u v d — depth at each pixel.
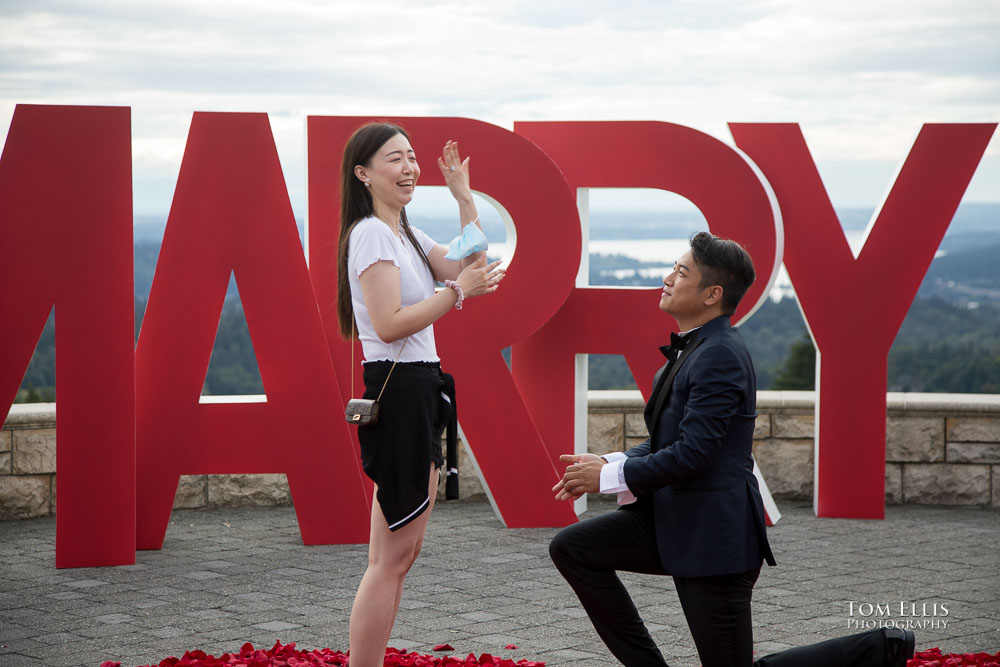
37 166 5.79
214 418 6.34
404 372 3.45
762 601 5.29
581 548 3.44
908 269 7.12
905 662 3.39
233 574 5.75
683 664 4.32
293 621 4.88
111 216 5.87
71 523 5.89
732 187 6.89
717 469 3.24
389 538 3.49
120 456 5.93
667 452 3.21
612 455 3.49
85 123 5.82
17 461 7.05
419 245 3.76
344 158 3.63
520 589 5.47
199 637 4.63
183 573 5.77
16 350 5.83
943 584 5.61
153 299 6.27
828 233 7.15
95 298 5.87
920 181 7.08
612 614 3.48
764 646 4.55
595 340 7.09
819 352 7.25
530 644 4.56
